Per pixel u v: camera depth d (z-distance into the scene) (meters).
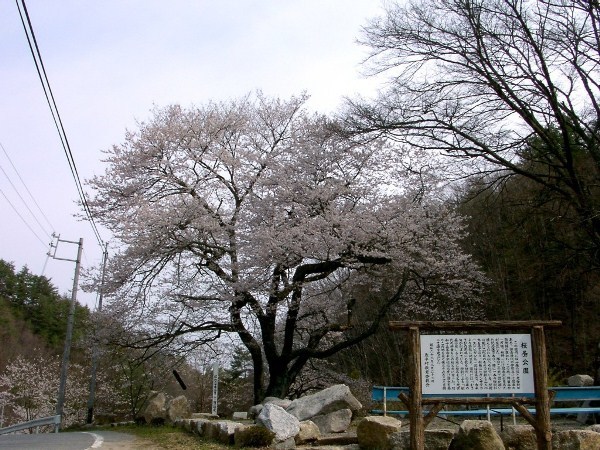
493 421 10.69
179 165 15.49
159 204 14.59
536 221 16.77
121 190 15.69
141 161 15.41
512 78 12.16
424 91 12.65
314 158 15.30
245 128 17.05
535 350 6.79
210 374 25.83
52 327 42.12
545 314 18.14
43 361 30.62
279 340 19.84
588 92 12.11
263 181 15.55
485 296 19.70
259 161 16.11
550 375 14.15
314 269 14.90
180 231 14.48
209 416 15.20
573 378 13.09
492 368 6.80
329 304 16.62
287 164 15.77
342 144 15.11
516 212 17.14
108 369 23.03
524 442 7.29
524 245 17.86
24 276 45.94
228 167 15.99
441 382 6.80
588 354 16.80
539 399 6.67
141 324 15.54
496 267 19.61
